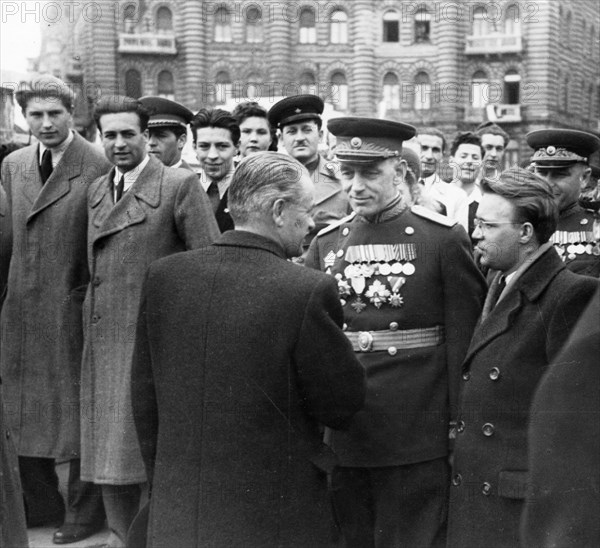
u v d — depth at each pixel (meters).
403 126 2.96
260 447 2.26
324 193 4.07
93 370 3.51
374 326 2.96
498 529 2.51
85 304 3.57
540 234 2.55
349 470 2.98
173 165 4.93
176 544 2.27
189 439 2.29
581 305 2.42
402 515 2.90
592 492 1.40
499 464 2.53
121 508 3.45
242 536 2.23
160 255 3.44
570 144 3.52
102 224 3.48
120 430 3.41
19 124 5.44
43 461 3.89
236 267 2.34
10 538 2.92
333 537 2.38
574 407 1.43
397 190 3.11
